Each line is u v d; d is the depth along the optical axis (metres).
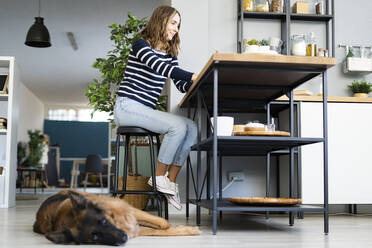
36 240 1.99
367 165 3.48
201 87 2.78
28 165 11.50
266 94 3.07
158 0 6.54
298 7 4.00
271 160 3.95
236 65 2.27
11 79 4.62
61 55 9.30
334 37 4.06
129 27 3.89
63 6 6.78
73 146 15.35
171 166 2.94
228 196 3.89
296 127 3.48
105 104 3.92
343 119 3.49
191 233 2.19
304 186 3.41
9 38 8.21
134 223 1.79
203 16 3.85
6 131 4.55
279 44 3.61
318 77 4.10
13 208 4.32
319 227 2.71
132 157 4.07
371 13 4.23
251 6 3.92
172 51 2.96
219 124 2.47
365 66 4.06
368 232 2.45
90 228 1.56
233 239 2.08
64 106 15.78
